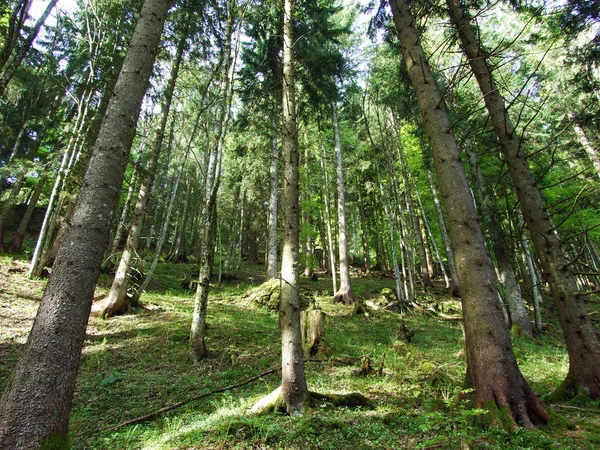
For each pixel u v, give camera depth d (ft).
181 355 25.09
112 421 14.85
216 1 31.78
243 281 65.82
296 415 13.62
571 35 24.59
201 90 39.88
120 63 35.45
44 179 48.49
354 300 50.52
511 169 19.15
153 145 39.50
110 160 11.59
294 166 17.61
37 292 36.42
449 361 25.52
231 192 90.94
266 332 33.19
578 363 15.88
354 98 52.75
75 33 43.21
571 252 78.13
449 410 13.47
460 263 14.37
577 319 16.24
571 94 34.53
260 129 35.09
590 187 17.10
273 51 33.09
